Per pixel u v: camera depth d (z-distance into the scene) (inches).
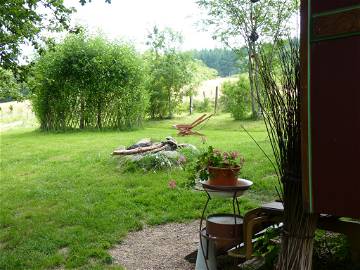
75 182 313.7
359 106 92.7
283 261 115.3
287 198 116.0
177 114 1064.2
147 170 335.0
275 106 119.5
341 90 95.0
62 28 283.1
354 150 94.0
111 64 761.6
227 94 922.1
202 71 1157.7
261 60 125.0
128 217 224.5
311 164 101.1
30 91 304.3
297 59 114.0
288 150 115.6
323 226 130.3
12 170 379.2
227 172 138.3
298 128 113.4
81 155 433.4
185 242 190.1
